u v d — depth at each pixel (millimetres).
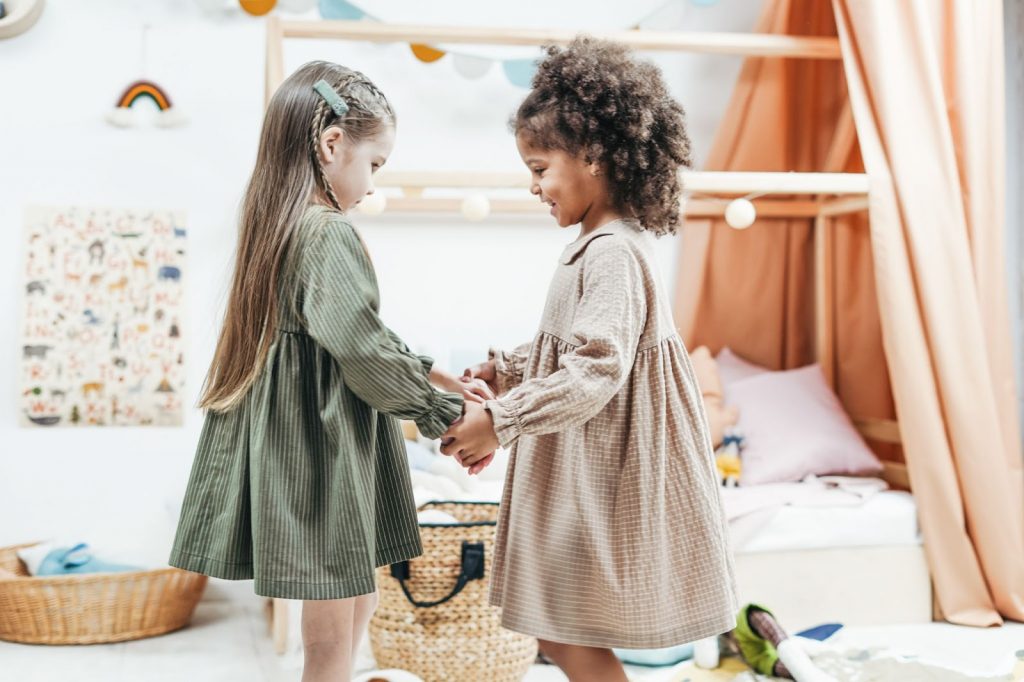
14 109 2457
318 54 2590
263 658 2074
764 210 2705
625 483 1267
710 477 1310
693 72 2791
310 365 1249
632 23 2645
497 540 1354
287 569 1184
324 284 1202
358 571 1197
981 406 2266
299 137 1301
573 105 1309
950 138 2301
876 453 2684
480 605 1857
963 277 2277
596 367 1188
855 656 1968
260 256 1273
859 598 2236
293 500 1209
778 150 2691
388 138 1387
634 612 1235
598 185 1348
